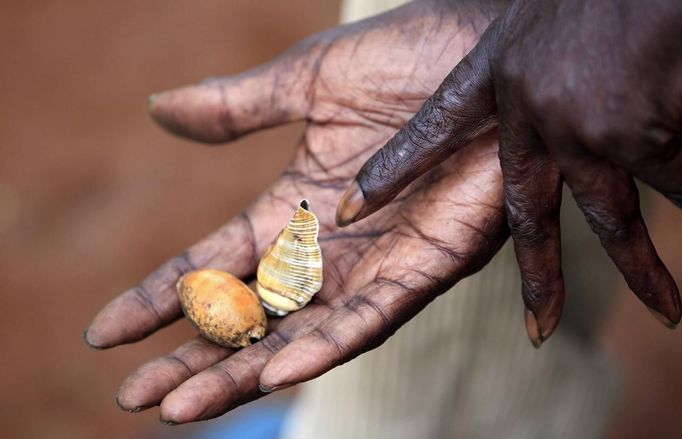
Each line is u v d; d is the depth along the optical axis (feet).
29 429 2.75
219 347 1.44
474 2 1.62
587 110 1.22
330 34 1.67
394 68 1.61
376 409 1.90
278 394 2.72
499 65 1.28
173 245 3.22
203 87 1.72
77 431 2.75
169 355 1.40
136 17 4.16
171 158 3.53
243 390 1.32
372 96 1.62
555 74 1.23
